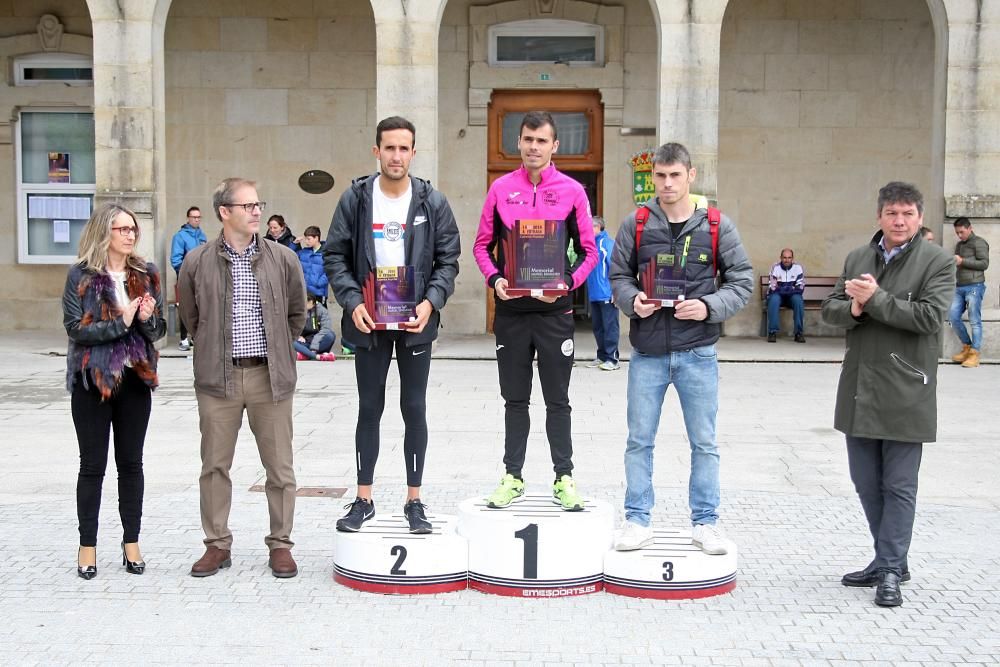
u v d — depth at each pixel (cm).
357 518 610
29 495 788
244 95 1806
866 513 611
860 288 575
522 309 605
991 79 1483
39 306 1847
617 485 818
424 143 1508
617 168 1794
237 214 606
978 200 1488
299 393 1240
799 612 560
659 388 593
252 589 589
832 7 1791
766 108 1806
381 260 600
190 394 1224
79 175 1838
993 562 646
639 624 541
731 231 589
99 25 1517
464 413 1110
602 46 1784
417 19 1498
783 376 1399
